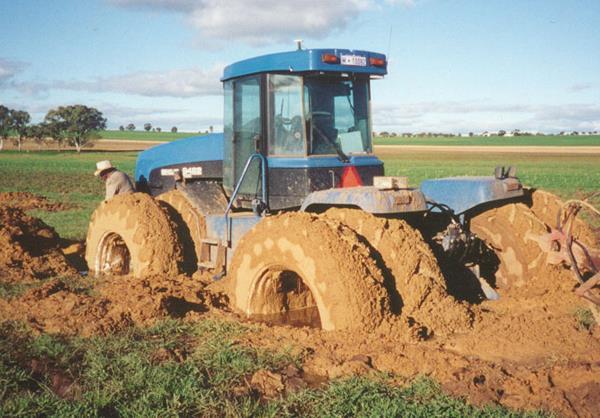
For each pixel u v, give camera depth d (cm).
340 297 551
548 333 568
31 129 12506
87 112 11631
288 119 718
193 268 826
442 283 600
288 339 564
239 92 789
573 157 8156
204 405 427
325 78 717
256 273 648
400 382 465
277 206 731
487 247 731
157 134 18300
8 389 455
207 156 906
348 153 733
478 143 14688
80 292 752
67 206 2266
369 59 717
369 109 751
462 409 413
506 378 468
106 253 905
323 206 680
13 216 1023
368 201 609
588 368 478
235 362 505
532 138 17425
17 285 804
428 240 706
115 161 6862
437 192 756
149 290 702
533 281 710
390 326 551
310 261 573
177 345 559
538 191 776
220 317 644
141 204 841
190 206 850
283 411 422
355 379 459
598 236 824
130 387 454
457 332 581
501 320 607
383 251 595
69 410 414
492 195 714
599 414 411
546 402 426
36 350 536
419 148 12044
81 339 564
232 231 768
